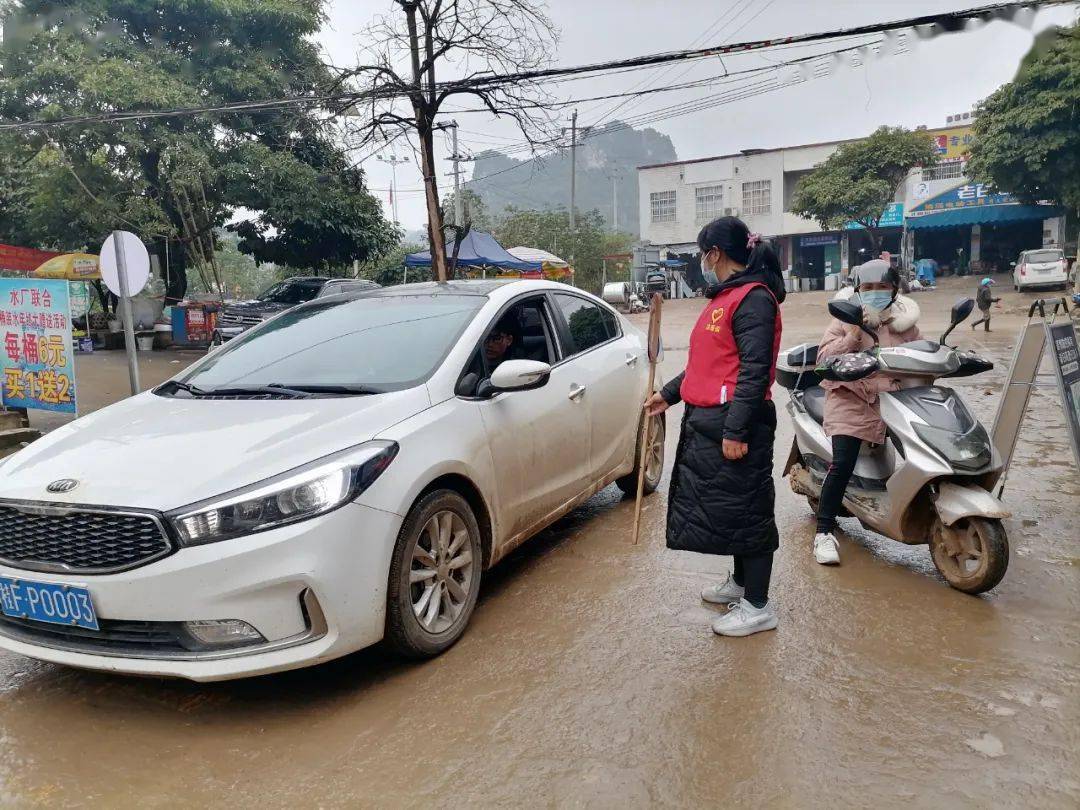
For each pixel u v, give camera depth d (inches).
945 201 1294.3
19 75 645.3
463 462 129.3
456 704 111.0
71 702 115.8
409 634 118.2
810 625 131.3
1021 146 956.0
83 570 105.3
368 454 114.0
